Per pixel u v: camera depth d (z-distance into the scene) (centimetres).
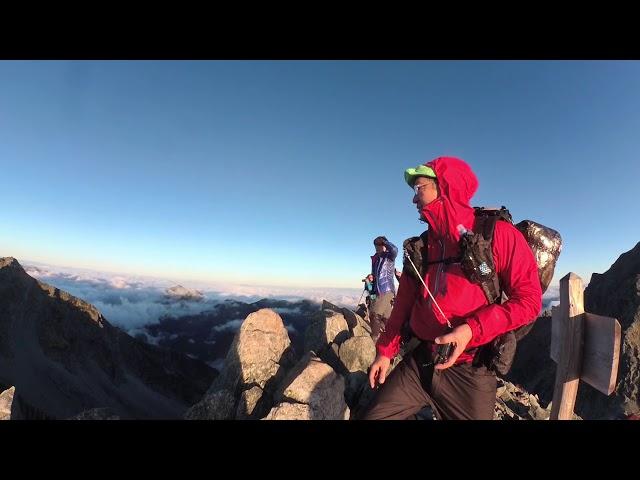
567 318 177
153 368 5716
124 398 3941
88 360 4159
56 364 3422
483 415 168
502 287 168
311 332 639
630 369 3045
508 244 163
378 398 189
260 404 405
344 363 546
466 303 169
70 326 4184
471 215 175
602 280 4862
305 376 335
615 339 149
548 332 4056
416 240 192
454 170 174
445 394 174
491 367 162
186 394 5741
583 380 172
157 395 4975
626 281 4269
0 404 287
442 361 163
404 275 207
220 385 467
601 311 4284
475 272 161
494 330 153
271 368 456
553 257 188
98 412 278
